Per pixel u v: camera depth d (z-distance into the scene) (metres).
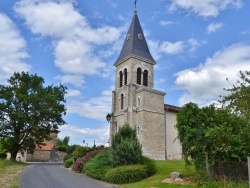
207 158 12.19
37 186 12.58
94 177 16.89
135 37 38.12
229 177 11.66
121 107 35.34
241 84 16.19
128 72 35.56
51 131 39.91
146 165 16.11
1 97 36.62
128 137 18.08
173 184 12.62
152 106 32.25
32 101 36.72
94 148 26.38
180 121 13.97
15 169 21.56
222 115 13.34
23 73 39.00
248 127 12.41
